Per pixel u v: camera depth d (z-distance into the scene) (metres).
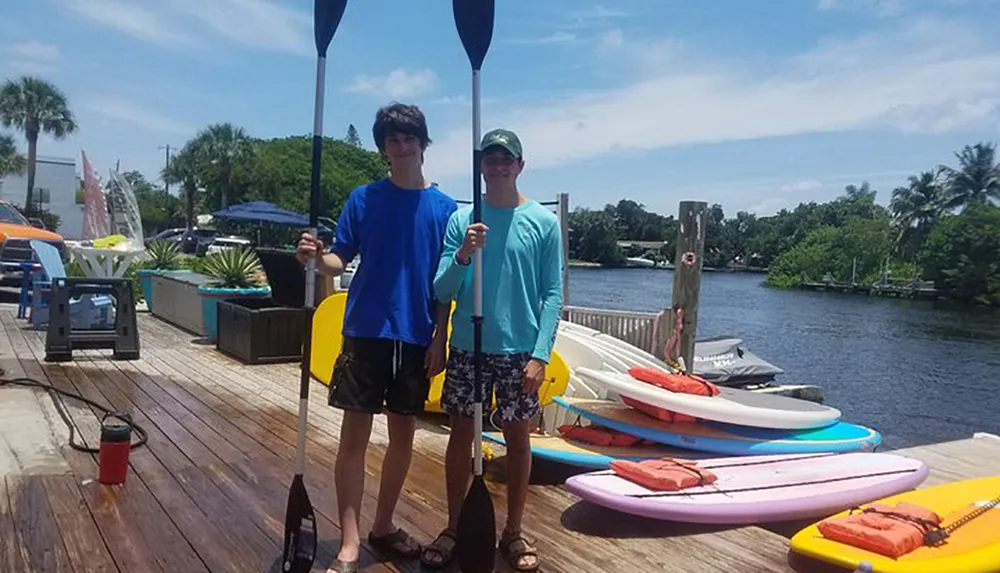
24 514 3.50
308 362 2.90
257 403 6.16
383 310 2.88
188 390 6.55
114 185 13.79
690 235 6.91
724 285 63.53
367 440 2.96
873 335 28.62
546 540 3.55
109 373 7.12
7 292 13.29
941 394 16.77
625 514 3.92
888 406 15.50
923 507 3.61
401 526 3.57
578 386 5.97
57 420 5.26
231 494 3.88
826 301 46.94
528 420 3.07
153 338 9.45
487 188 3.04
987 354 23.75
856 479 4.21
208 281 10.08
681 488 3.90
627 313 7.74
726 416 4.77
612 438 4.86
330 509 3.73
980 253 50.91
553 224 3.03
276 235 40.19
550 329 2.99
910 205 65.31
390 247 2.92
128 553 3.11
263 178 55.38
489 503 2.91
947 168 64.75
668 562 3.33
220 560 3.08
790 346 24.62
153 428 5.23
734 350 10.43
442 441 5.26
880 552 3.14
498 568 3.12
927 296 53.31
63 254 14.06
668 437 4.75
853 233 63.38
